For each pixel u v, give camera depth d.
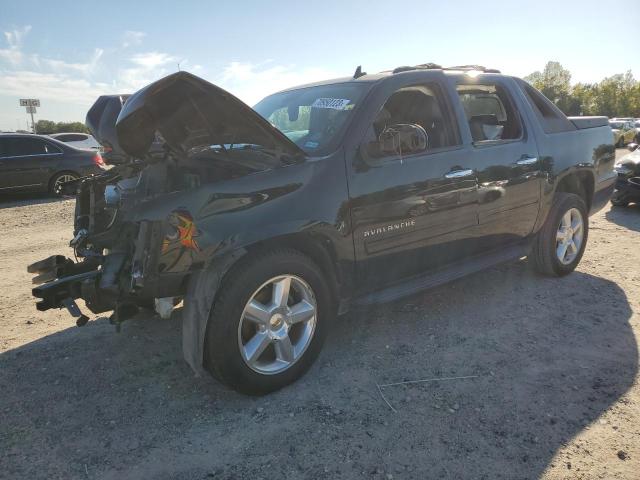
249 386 2.79
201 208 2.58
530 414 2.68
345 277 3.17
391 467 2.30
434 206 3.49
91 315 4.11
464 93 3.97
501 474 2.25
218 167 3.01
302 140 3.37
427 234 3.51
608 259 5.49
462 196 3.66
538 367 3.17
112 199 3.21
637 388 2.92
